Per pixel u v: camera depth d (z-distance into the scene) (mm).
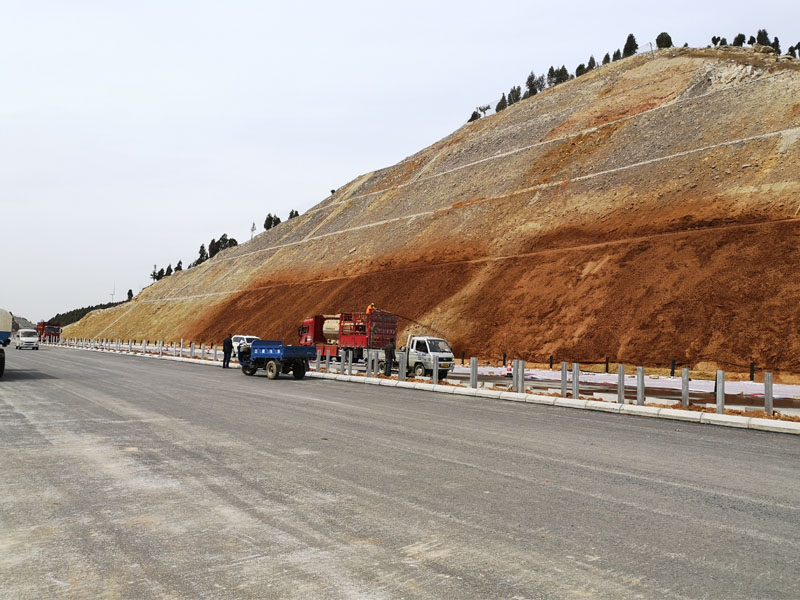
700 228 37375
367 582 3975
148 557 4391
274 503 5863
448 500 6078
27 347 60094
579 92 71188
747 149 41344
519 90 103188
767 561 4500
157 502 5844
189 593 3773
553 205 51000
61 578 3996
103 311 123250
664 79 61344
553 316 38344
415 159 86750
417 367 26938
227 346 32344
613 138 55156
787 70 47438
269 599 3697
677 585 4012
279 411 13320
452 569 4223
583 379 26344
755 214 35719
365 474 7199
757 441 10711
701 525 5395
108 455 8102
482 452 8844
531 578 4086
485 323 41781
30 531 4957
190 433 10039
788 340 27594
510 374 28781
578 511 5773
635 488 6773
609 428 11961
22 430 10148
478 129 81875
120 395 16125
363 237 71188
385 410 14109
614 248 40375
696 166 43281
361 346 33250
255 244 98812
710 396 19109
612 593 3859
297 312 62875
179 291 100000
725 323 30125
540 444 9719
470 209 59656
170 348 66438
